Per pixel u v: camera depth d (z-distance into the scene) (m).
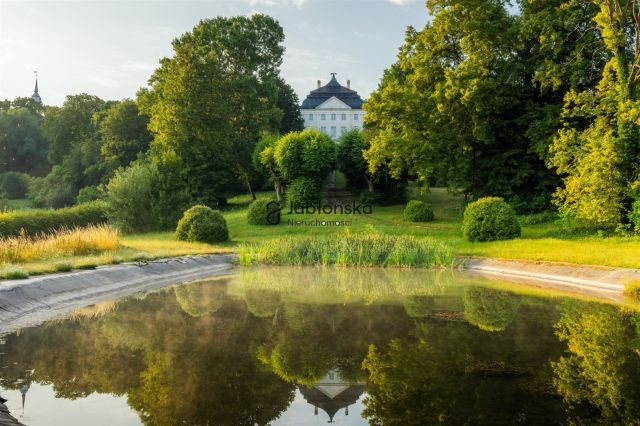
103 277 12.02
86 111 66.81
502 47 26.47
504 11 27.31
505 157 27.00
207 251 19.34
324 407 4.37
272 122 54.44
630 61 22.94
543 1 26.05
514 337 6.89
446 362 5.70
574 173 20.55
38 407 4.46
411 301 9.98
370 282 13.12
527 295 10.77
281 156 33.69
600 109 21.22
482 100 25.39
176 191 31.25
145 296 10.76
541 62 25.80
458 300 10.11
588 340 6.69
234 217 33.06
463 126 27.19
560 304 9.61
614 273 12.18
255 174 45.06
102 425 4.06
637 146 19.19
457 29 26.73
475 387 4.83
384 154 27.86
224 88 43.78
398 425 3.93
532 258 15.44
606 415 4.09
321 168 33.88
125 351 6.27
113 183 29.19
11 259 13.20
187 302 9.95
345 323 7.88
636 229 18.61
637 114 18.08
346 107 88.38
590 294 10.93
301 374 5.34
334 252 18.39
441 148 27.20
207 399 4.61
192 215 23.77
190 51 40.59
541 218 25.39
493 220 21.00
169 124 39.22
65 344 6.62
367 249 18.00
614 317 8.29
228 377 5.26
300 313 8.73
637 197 18.58
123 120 53.97
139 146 53.84
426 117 27.28
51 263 13.10
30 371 5.47
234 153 42.84
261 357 5.98
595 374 5.19
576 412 4.17
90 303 9.86
